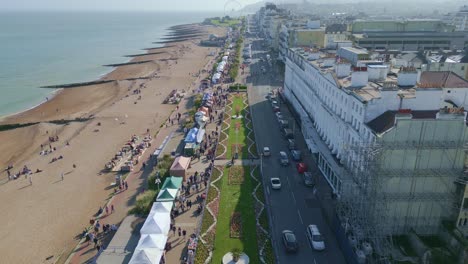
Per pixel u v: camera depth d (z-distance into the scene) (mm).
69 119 132125
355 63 90875
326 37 159875
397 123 52938
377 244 52219
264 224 63625
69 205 75188
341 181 64938
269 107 131500
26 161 98625
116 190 79125
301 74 113688
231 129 110062
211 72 199250
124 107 142000
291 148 93000
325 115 85938
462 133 53469
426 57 121812
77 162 95375
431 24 197750
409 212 56562
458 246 51875
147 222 59781
